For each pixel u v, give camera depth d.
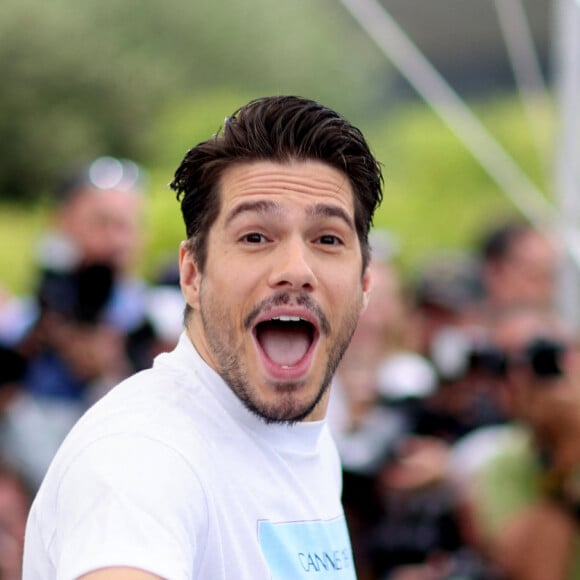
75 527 4.37
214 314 4.98
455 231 25.19
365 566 10.11
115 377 10.82
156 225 21.55
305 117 5.05
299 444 5.16
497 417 11.34
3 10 31.61
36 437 10.10
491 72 31.48
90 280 10.77
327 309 4.98
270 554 4.87
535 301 13.49
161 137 29.58
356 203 5.15
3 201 30.84
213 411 4.93
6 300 13.48
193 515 4.53
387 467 10.33
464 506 10.20
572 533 9.83
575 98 11.43
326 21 36.38
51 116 31.36
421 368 12.74
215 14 34.50
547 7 25.53
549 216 13.44
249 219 4.93
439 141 26.48
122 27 33.38
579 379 9.89
